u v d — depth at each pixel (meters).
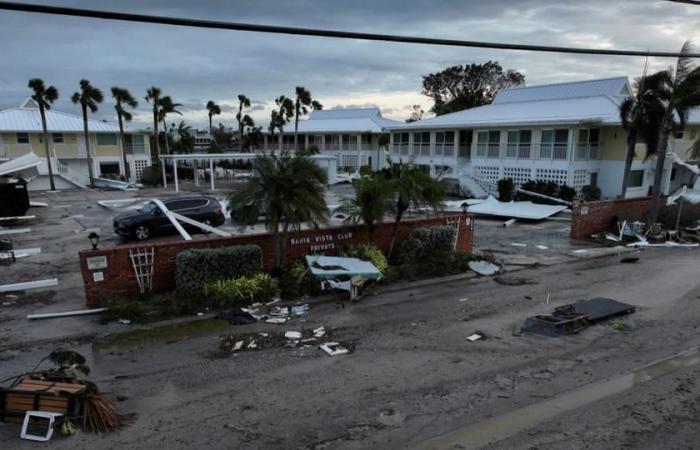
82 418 5.95
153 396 6.80
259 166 11.73
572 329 9.30
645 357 8.09
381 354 8.27
